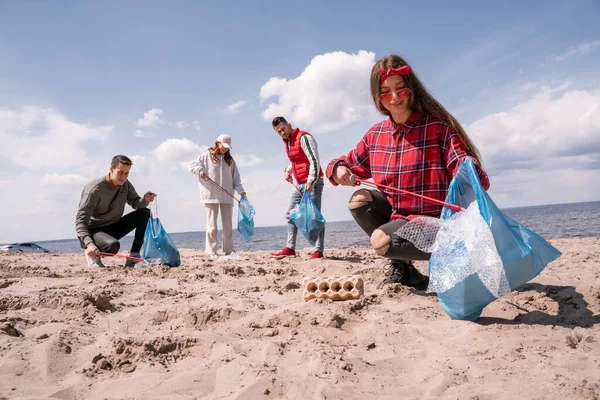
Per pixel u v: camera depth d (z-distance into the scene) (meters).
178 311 2.68
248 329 2.41
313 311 2.56
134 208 5.75
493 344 2.05
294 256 6.28
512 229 2.32
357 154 3.36
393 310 2.80
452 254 2.33
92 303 2.88
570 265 4.24
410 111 2.92
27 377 1.78
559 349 1.96
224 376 1.76
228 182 6.25
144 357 1.99
